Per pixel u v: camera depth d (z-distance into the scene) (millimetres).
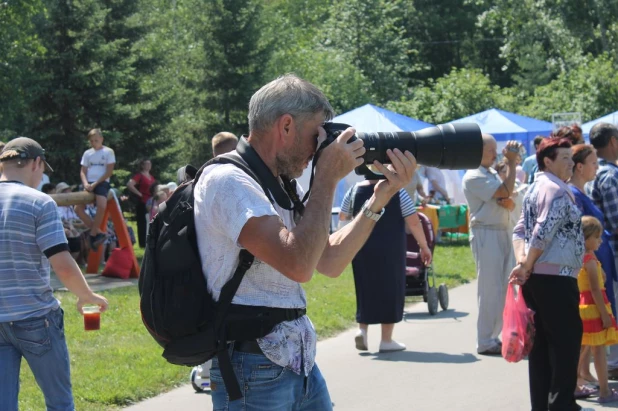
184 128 29141
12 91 20875
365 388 6809
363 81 39781
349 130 2875
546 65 41281
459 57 56906
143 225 17312
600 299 6070
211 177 2852
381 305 7973
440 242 18594
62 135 21891
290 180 3104
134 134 23078
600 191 6711
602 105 32531
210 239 2879
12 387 4477
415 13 55812
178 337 2932
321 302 10391
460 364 7574
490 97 34531
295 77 2967
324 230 2764
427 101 34906
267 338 2893
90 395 6297
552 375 5465
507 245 7898
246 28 29531
